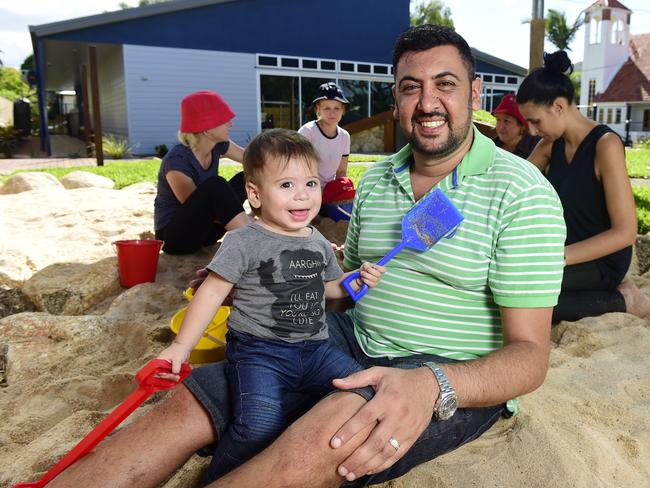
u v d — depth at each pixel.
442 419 1.73
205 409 1.84
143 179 9.14
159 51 18.78
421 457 1.92
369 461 1.60
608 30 39.97
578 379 2.62
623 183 3.02
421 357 2.07
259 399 1.84
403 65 2.08
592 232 3.26
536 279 1.88
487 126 6.93
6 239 4.89
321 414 1.64
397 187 2.27
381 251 2.26
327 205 5.78
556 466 1.94
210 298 2.00
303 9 20.50
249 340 2.01
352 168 10.84
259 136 2.16
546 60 3.15
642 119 39.00
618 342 2.99
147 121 19.03
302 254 2.08
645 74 39.12
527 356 1.82
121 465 1.71
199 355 2.55
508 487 1.89
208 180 4.30
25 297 4.05
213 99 4.40
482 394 1.76
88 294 3.99
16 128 22.38
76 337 3.22
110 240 5.12
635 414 2.32
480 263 1.97
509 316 1.93
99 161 12.53
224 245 2.05
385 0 21.83
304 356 2.03
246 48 19.89
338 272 2.24
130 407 1.73
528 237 1.89
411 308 2.10
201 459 2.13
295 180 2.07
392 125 16.58
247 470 1.59
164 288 3.87
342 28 21.33
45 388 2.70
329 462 1.60
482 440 2.13
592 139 3.09
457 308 2.05
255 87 20.25
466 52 2.05
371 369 1.73
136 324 3.28
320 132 5.82
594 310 3.28
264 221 2.14
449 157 2.11
